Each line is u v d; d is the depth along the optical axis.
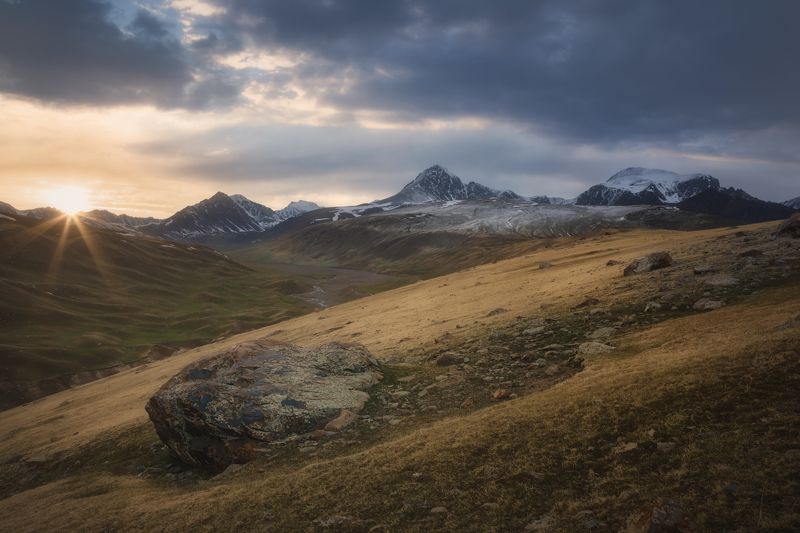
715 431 15.46
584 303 42.97
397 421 27.27
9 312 156.25
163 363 85.12
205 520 19.25
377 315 74.75
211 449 27.98
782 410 15.50
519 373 30.94
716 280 39.19
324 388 32.00
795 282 34.44
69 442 42.00
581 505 13.83
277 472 23.73
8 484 37.62
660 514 11.62
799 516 10.91
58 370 122.25
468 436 20.19
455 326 48.94
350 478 19.42
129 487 28.05
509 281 73.56
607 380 22.41
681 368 20.69
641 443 16.09
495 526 14.12
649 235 106.88
